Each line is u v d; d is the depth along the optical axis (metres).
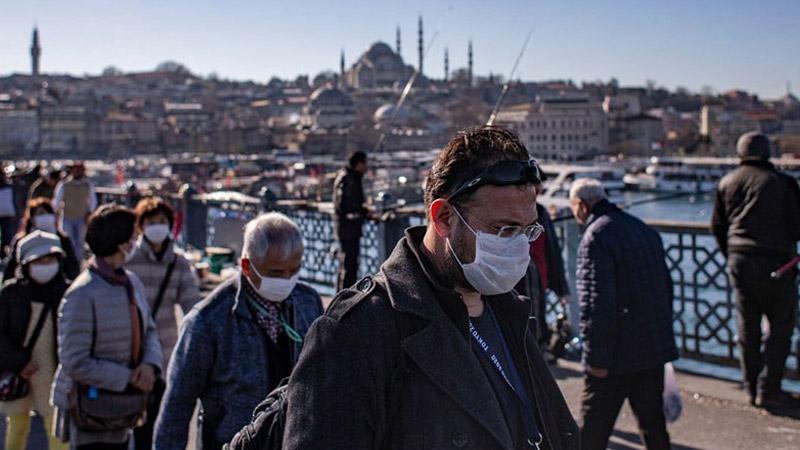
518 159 2.32
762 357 6.88
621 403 5.20
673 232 7.95
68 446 5.60
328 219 12.04
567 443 2.51
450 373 2.21
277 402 2.47
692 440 6.00
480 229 2.28
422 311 2.25
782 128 169.38
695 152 153.12
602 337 5.04
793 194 6.45
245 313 3.77
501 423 2.23
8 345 5.47
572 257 8.17
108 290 4.85
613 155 127.25
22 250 5.55
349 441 2.16
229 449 2.53
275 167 134.88
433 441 2.19
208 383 3.78
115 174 129.38
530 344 2.54
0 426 7.01
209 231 14.61
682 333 8.04
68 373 4.75
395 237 10.17
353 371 2.19
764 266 6.40
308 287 4.02
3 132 193.00
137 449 5.42
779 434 6.06
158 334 5.68
